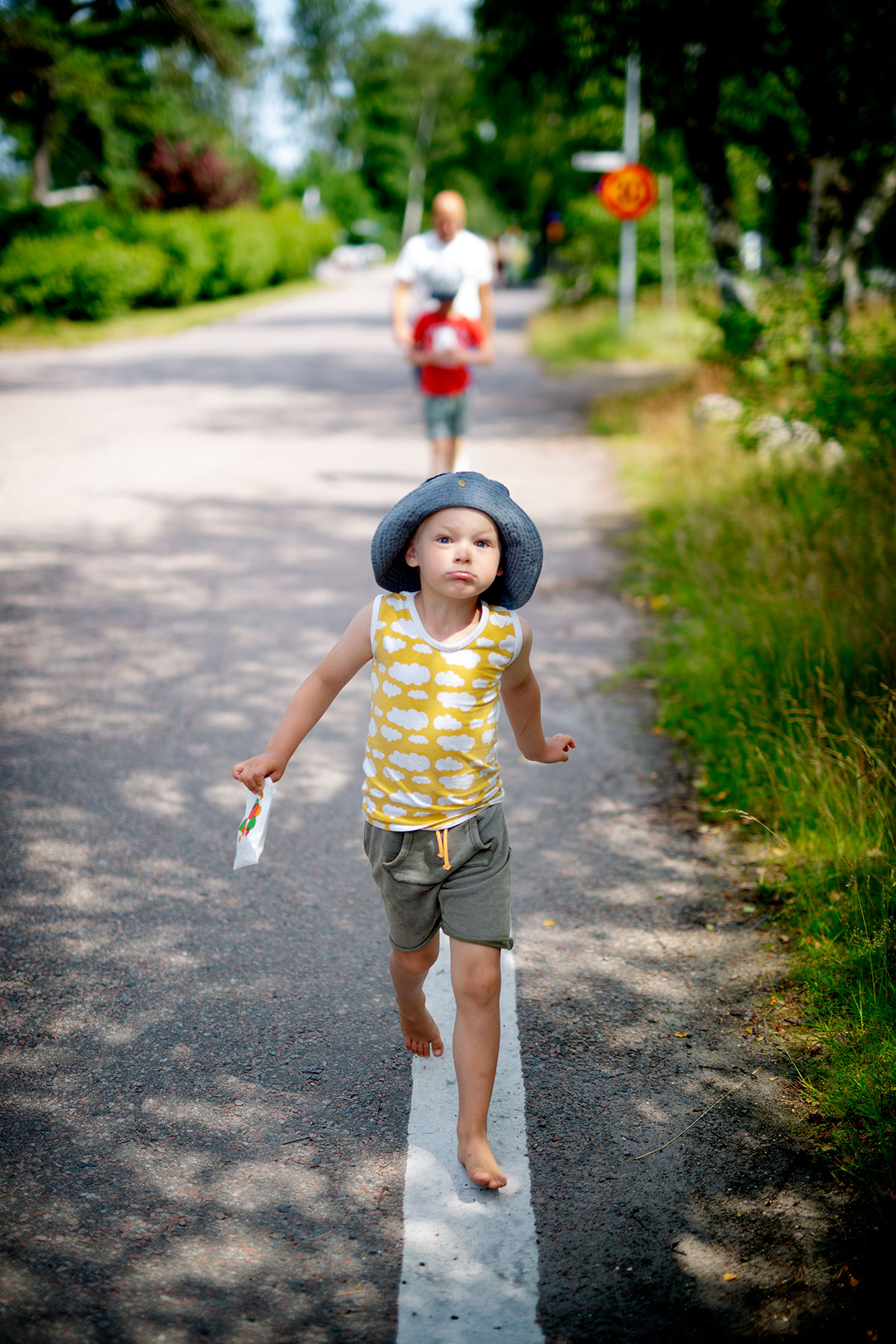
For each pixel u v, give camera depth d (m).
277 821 4.09
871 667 4.24
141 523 8.29
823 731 3.90
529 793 4.29
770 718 4.32
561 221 36.12
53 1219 2.30
